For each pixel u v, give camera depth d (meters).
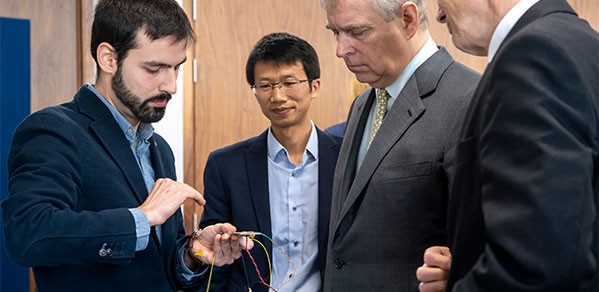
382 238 1.22
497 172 0.75
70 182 1.12
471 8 0.91
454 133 1.11
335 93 2.87
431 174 1.16
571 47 0.77
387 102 1.34
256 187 1.74
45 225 1.04
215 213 1.78
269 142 1.78
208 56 2.71
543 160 0.71
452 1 0.93
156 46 1.20
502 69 0.79
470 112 0.90
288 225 1.73
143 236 1.14
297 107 1.71
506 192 0.74
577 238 0.70
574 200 0.70
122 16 1.19
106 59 1.22
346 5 1.20
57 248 1.05
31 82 2.44
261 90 1.72
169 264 1.33
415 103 1.22
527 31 0.78
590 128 0.74
